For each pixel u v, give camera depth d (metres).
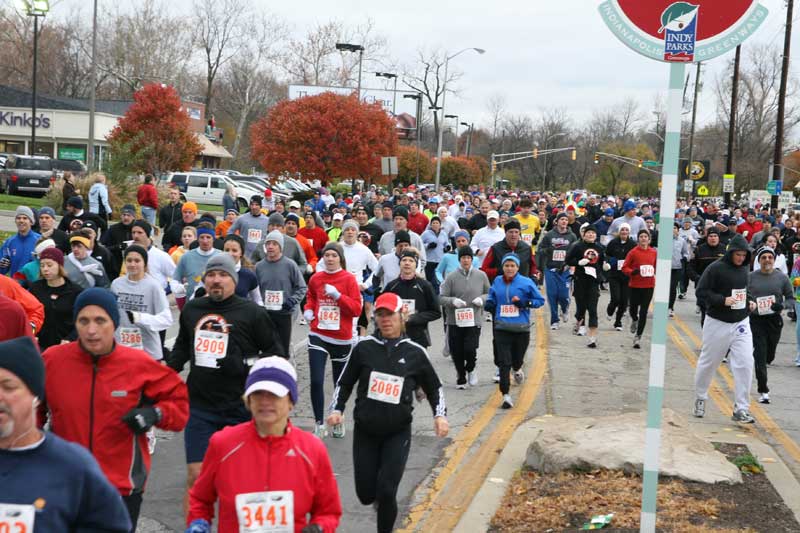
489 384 12.28
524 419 10.31
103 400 4.92
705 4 5.62
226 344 6.45
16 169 40.31
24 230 12.38
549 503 7.09
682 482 7.51
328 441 9.16
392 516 6.17
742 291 10.30
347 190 57.31
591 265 15.65
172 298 18.31
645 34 5.72
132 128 46.41
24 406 3.24
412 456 8.74
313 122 43.81
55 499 3.24
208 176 45.94
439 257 19.06
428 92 87.31
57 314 8.74
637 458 7.74
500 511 7.00
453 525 6.88
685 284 23.36
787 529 6.58
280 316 10.73
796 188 79.69
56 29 86.81
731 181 46.44
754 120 78.12
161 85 47.12
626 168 115.38
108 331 4.90
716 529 6.46
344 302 9.29
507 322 11.02
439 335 16.50
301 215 21.95
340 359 9.49
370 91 78.62
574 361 14.03
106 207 24.33
